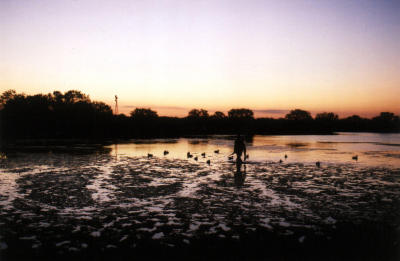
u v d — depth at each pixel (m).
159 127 107.06
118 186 14.55
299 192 13.42
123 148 38.97
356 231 8.73
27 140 62.41
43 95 97.94
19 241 7.99
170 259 7.05
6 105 91.62
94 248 7.59
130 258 7.09
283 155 30.45
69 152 32.81
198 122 133.12
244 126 137.12
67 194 12.90
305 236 8.36
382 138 83.50
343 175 17.98
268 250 7.52
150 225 9.14
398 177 17.31
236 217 9.88
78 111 94.50
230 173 18.55
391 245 7.79
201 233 8.54
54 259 7.02
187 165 22.06
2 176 17.27
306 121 155.12
